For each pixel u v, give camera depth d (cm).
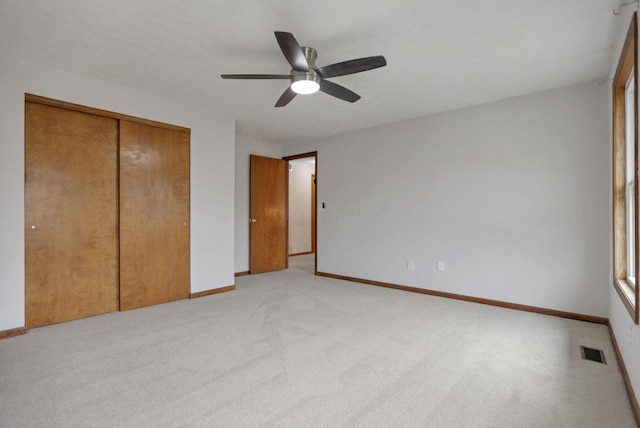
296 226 807
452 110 396
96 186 322
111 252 333
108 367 218
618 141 259
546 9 202
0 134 265
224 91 342
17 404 176
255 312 338
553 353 241
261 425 160
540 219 337
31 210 285
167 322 306
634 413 170
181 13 208
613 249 265
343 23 218
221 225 422
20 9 204
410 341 263
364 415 168
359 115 419
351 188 502
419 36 233
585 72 292
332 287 455
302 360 229
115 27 225
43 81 285
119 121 332
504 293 358
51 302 297
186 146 385
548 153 332
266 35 233
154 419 164
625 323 210
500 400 182
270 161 580
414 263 430
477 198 377
